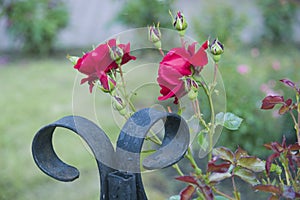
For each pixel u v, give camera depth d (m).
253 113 2.81
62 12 6.08
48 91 4.55
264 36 5.73
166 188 2.61
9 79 5.00
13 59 5.76
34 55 5.87
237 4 6.49
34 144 0.94
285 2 5.76
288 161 1.04
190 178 0.88
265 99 1.07
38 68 5.32
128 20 5.46
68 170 0.95
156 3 5.11
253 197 2.10
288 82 1.08
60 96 4.40
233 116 1.02
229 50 3.54
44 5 5.97
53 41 5.88
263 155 2.70
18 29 5.83
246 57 4.48
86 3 7.78
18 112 4.04
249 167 0.97
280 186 0.94
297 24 5.96
